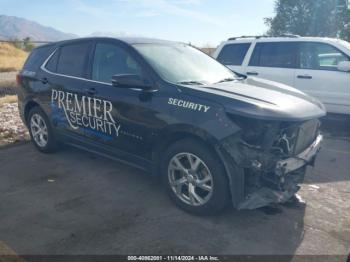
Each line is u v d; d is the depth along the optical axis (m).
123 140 4.02
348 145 6.16
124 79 3.63
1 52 29.77
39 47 5.54
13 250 2.98
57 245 3.05
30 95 5.28
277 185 3.21
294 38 7.38
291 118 3.13
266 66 7.61
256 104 3.17
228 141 3.13
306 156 3.52
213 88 3.59
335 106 6.92
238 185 3.15
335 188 4.27
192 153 3.41
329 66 6.95
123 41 4.24
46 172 4.69
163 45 4.49
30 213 3.60
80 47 4.70
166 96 3.57
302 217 3.54
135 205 3.77
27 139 6.14
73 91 4.52
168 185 3.71
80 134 4.61
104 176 4.56
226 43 8.30
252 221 3.45
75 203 3.81
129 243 3.08
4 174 4.62
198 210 3.48
